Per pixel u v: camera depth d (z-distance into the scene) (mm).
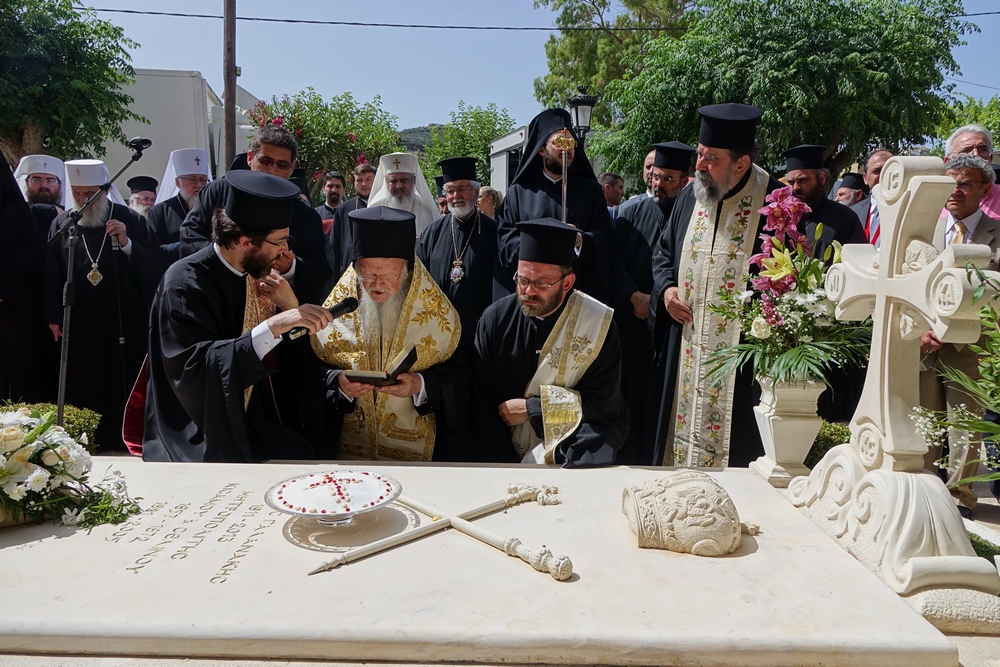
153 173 17312
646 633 1905
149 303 5172
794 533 2555
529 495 2842
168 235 6168
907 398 2510
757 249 4023
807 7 11727
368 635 1902
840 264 2826
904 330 2477
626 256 5219
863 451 2627
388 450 3846
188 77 17078
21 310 5074
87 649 1923
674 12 25422
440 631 1908
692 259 4156
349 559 2295
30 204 6000
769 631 1926
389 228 3521
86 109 14367
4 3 13398
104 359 5055
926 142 13172
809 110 11648
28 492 2566
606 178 8320
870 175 5578
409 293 3729
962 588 2209
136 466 3184
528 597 2086
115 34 14641
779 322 3096
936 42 11961
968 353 3938
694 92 12320
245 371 3248
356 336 3756
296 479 2656
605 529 2562
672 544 2381
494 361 3717
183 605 2027
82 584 2146
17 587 2127
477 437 3809
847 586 2174
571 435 3371
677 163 5320
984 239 4090
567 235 3408
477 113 22672
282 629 1916
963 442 2455
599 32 26219
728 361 3334
